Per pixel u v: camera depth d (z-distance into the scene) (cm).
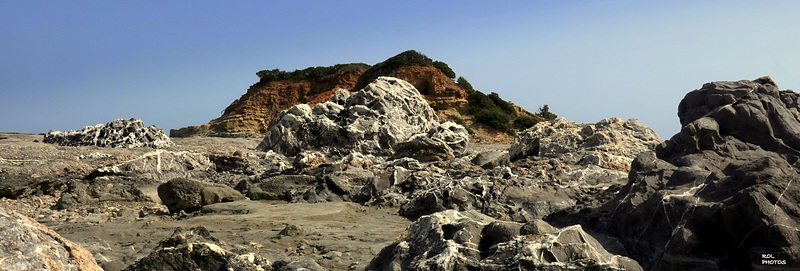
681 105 1391
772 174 953
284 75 7875
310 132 3203
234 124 7069
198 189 1748
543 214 1568
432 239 830
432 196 1606
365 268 907
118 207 1933
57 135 3158
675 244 955
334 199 1855
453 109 6762
